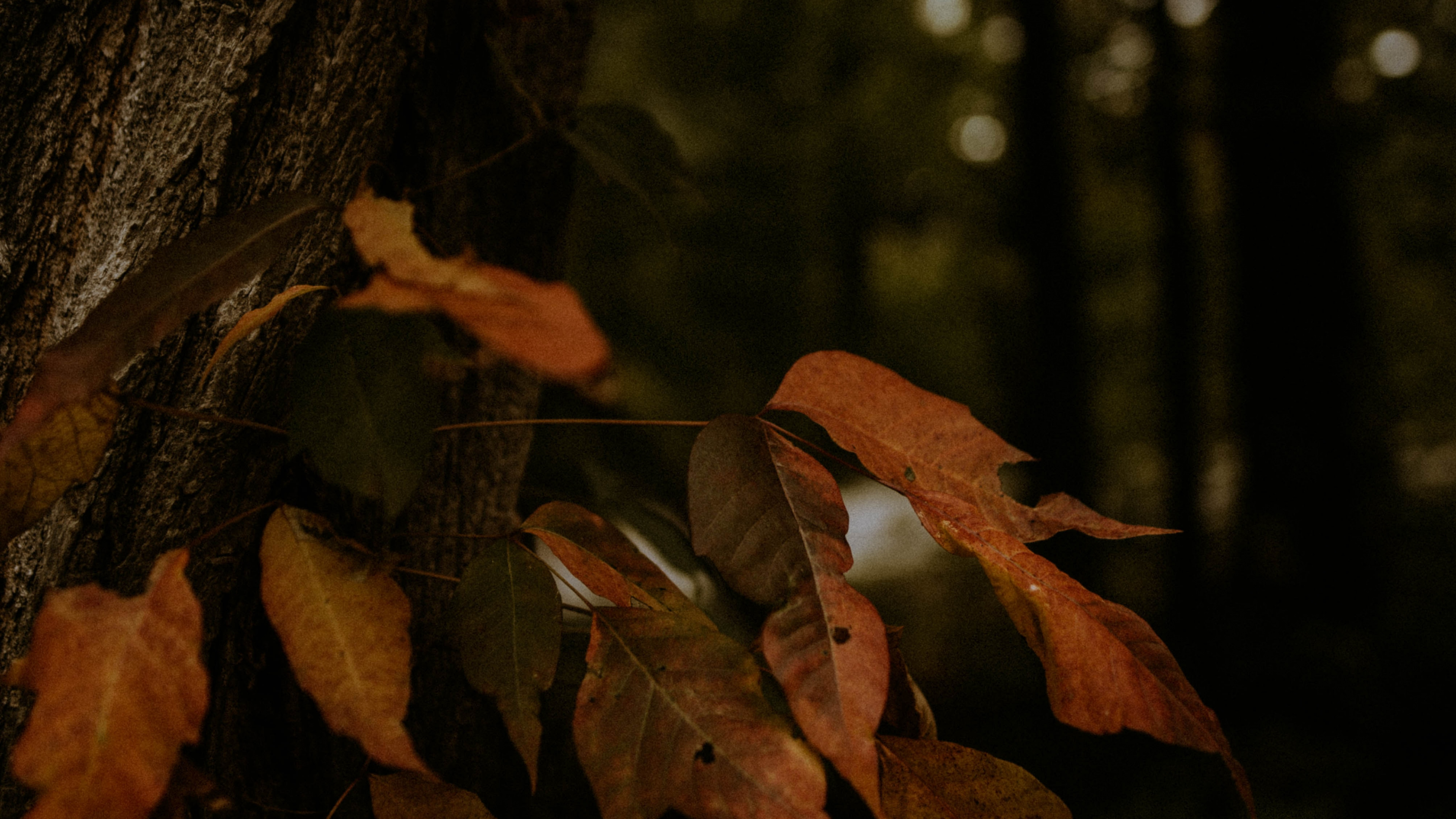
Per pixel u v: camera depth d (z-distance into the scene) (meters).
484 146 0.75
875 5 9.09
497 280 0.50
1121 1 5.97
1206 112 4.65
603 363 0.48
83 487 0.62
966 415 0.61
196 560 0.64
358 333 0.54
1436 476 6.54
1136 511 6.64
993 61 9.09
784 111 9.54
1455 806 2.90
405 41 0.66
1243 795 0.56
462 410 0.74
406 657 0.55
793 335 9.45
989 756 0.60
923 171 10.22
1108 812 3.12
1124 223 8.65
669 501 1.44
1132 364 9.41
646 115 0.76
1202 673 3.96
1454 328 8.67
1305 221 4.18
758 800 0.54
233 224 0.54
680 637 0.57
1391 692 3.45
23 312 0.63
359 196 0.53
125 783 0.51
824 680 0.55
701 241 8.84
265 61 0.63
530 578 0.59
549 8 0.80
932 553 6.15
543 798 0.84
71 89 0.63
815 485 0.58
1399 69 6.01
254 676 0.69
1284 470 4.15
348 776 0.70
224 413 0.63
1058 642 0.58
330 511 0.69
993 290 7.15
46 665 0.52
